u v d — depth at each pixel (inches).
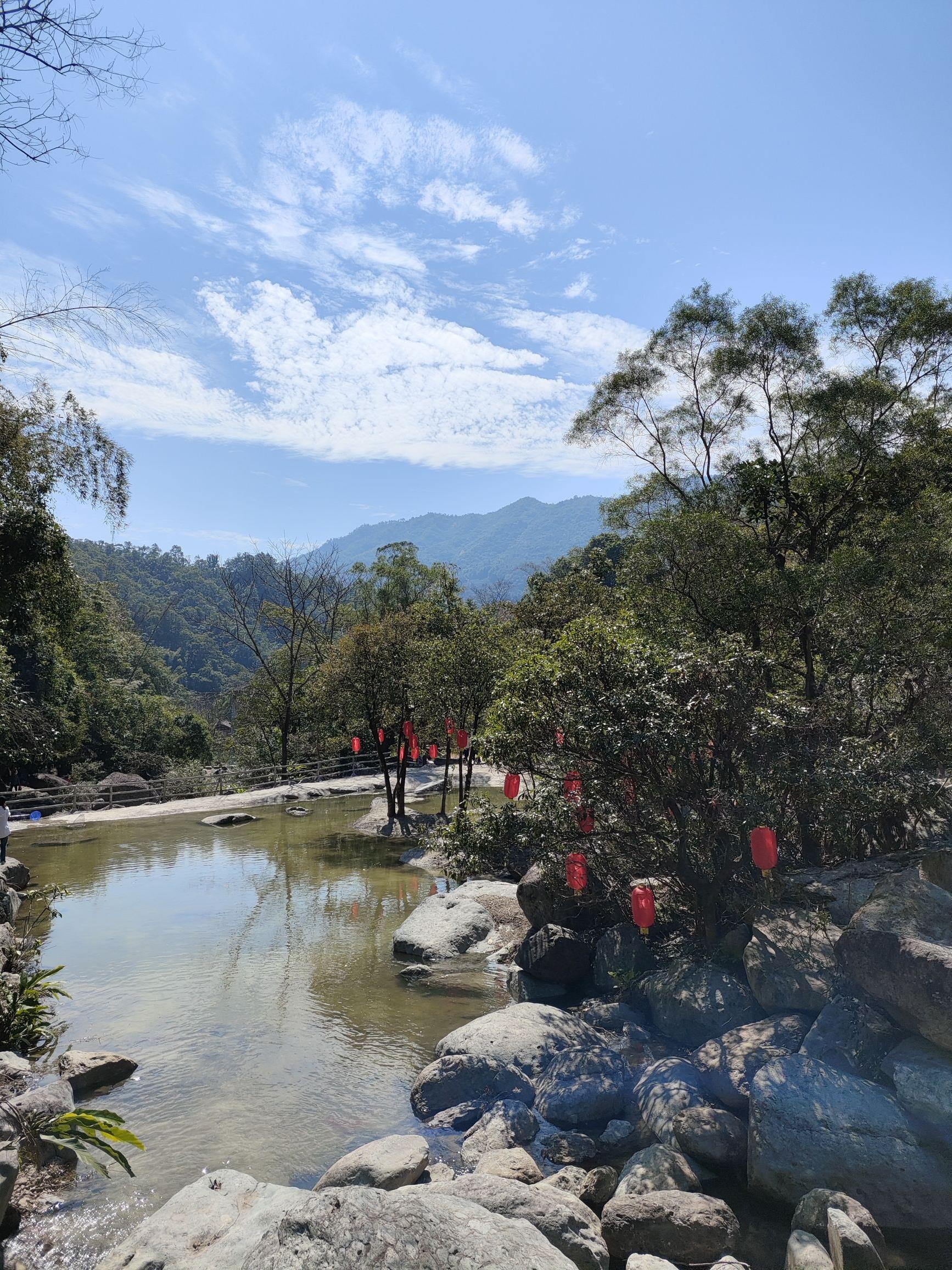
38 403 515.5
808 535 490.0
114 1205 217.2
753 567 416.8
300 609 1376.7
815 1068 235.6
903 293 487.8
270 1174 232.1
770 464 493.4
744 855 336.5
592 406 587.8
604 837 347.6
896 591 394.3
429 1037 329.4
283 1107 271.3
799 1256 182.4
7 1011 317.4
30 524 576.4
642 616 434.9
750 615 413.1
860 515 482.9
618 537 587.2
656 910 389.1
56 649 1149.1
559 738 340.2
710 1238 195.3
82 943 448.8
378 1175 214.1
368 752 1283.2
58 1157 237.9
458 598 1401.3
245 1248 183.0
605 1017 330.3
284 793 1017.5
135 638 2177.7
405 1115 268.5
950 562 383.9
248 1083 288.8
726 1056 265.1
